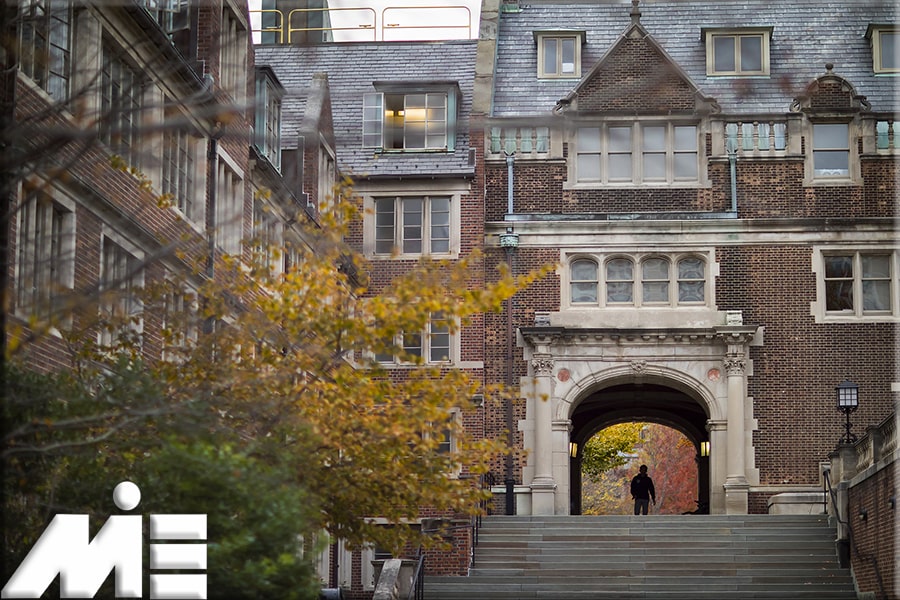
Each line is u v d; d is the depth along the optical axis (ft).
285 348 68.44
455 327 61.41
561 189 115.03
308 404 61.05
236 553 48.78
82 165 64.23
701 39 123.75
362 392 61.82
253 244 66.13
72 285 62.80
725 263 113.60
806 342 112.37
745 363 112.27
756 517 96.78
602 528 96.84
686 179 115.03
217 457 49.11
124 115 59.52
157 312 63.72
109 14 66.90
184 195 78.48
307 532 60.29
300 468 58.80
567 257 114.42
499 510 110.83
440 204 115.24
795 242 113.50
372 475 62.39
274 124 98.12
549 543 94.32
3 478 47.65
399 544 64.90
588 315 113.39
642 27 116.47
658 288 114.11
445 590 85.30
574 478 135.74
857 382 111.75
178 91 75.05
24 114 58.29
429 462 64.75
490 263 114.32
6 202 55.57
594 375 112.88
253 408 55.93
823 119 114.73
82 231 65.21
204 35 81.00
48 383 50.19
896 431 78.23
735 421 111.04
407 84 117.19
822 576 86.48
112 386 54.08
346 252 66.74
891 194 113.60
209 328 72.69
